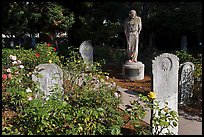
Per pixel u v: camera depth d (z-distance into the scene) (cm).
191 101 700
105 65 1215
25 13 1277
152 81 445
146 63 1148
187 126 543
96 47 1424
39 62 789
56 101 369
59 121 338
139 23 966
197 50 1456
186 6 1471
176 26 1456
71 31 1500
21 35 1497
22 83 511
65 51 1431
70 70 617
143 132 339
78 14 1429
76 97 495
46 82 507
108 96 458
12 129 354
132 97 716
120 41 1703
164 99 458
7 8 1309
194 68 720
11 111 479
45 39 1489
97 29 1441
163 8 1537
